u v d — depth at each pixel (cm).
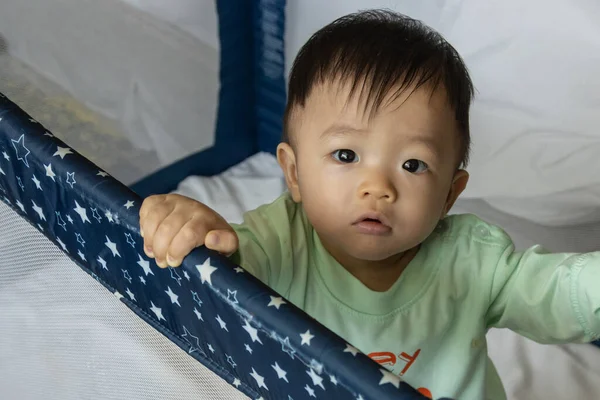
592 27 97
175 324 61
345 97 65
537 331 73
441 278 76
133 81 122
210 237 55
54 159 61
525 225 118
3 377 81
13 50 101
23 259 73
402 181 65
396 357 75
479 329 76
